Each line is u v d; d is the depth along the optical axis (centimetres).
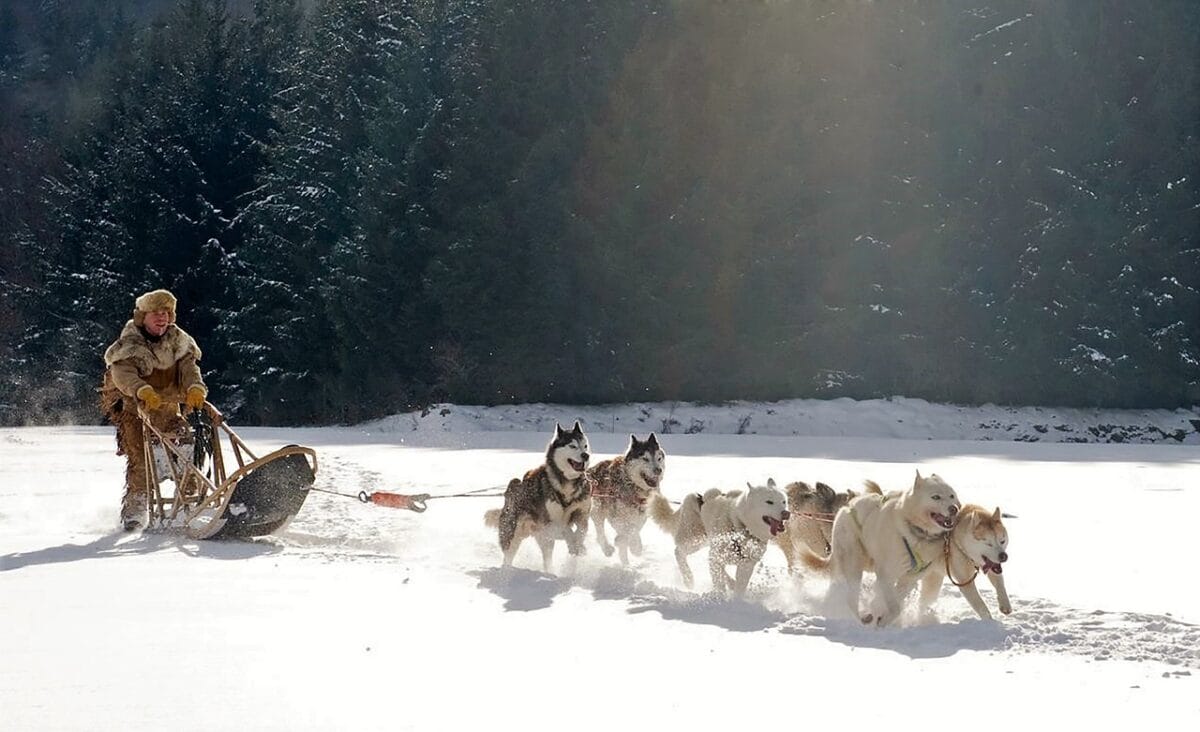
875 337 4044
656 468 1063
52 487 1652
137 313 1245
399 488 1566
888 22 4528
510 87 4197
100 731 502
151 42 7131
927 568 786
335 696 561
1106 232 4219
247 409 4662
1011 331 4078
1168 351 4131
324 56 5038
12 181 7588
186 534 1155
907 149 4397
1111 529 1230
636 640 695
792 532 962
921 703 550
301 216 4578
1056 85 4472
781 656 654
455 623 741
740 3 4309
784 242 4134
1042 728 507
